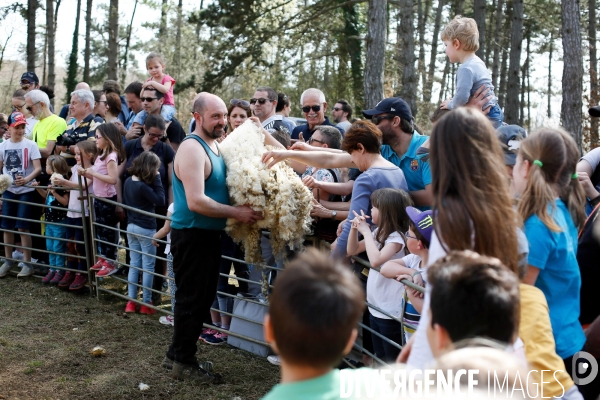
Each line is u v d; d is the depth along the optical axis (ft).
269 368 15.64
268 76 69.46
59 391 14.15
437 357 5.82
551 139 8.05
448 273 5.80
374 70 48.08
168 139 23.36
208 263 14.33
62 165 21.45
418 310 10.34
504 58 103.04
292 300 5.13
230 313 17.12
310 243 16.34
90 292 21.17
